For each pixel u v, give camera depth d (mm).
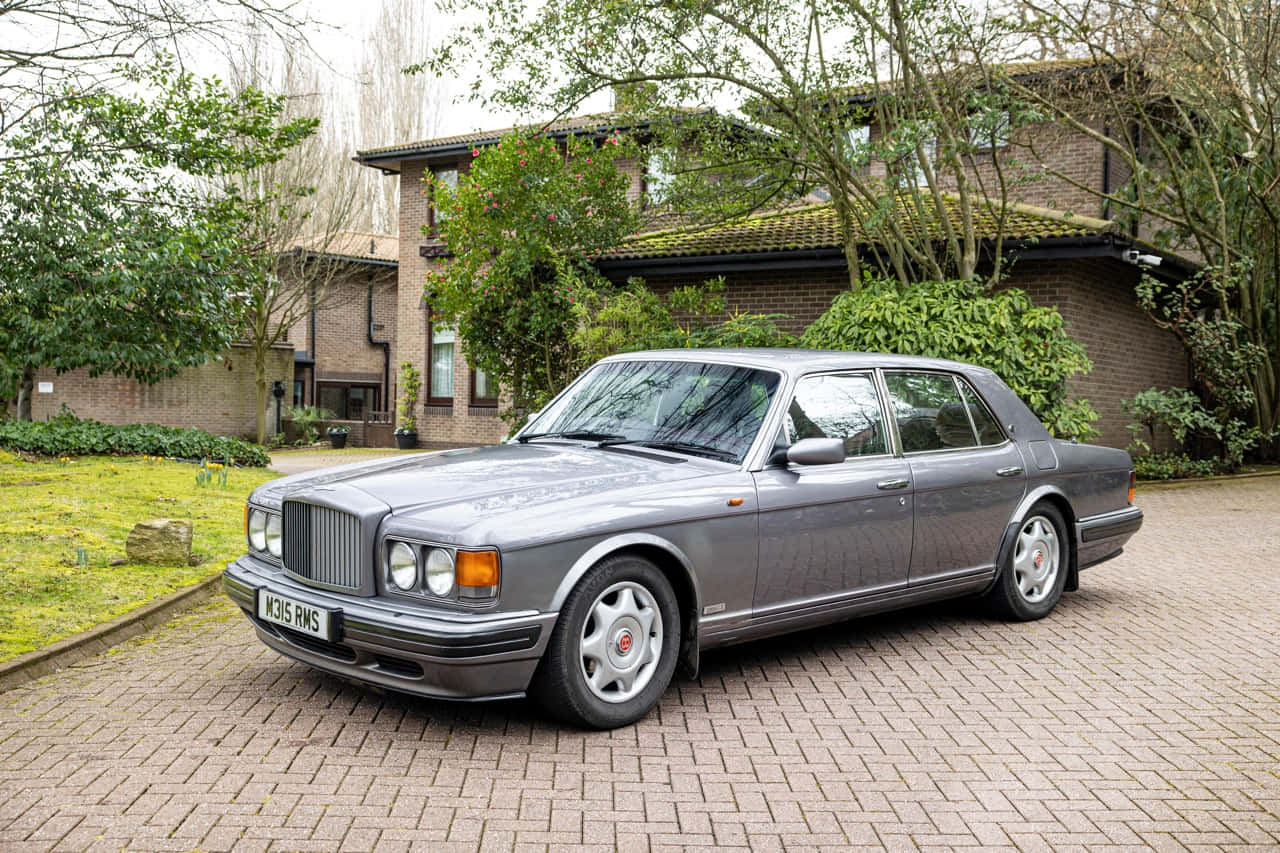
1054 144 16281
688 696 4637
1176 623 6133
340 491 4191
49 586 6082
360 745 3914
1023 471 5926
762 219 17797
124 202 14961
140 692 4520
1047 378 11859
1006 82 13094
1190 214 15406
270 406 27391
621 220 16016
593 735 4090
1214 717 4406
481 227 15625
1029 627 6008
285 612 4180
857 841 3184
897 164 12828
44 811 3254
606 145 15758
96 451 14352
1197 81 14641
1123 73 14531
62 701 4375
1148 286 14234
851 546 4980
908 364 5648
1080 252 13102
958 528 5543
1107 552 6637
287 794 3434
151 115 14484
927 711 4457
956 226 14383
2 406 19250
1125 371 16062
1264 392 16500
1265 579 7570
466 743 3965
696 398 5125
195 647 5297
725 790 3562
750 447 4727
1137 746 4047
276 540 4551
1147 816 3395
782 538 4672
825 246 14508
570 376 15742
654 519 4191
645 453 4820
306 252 27344
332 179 28422
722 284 15438
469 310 16281
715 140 14594
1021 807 3457
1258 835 3262
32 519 8156
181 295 15164
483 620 3729
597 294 14977
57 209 14008
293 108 25734
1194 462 15797
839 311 12609
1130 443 16125
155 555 6922
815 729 4207
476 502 4016
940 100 13102
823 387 5141
